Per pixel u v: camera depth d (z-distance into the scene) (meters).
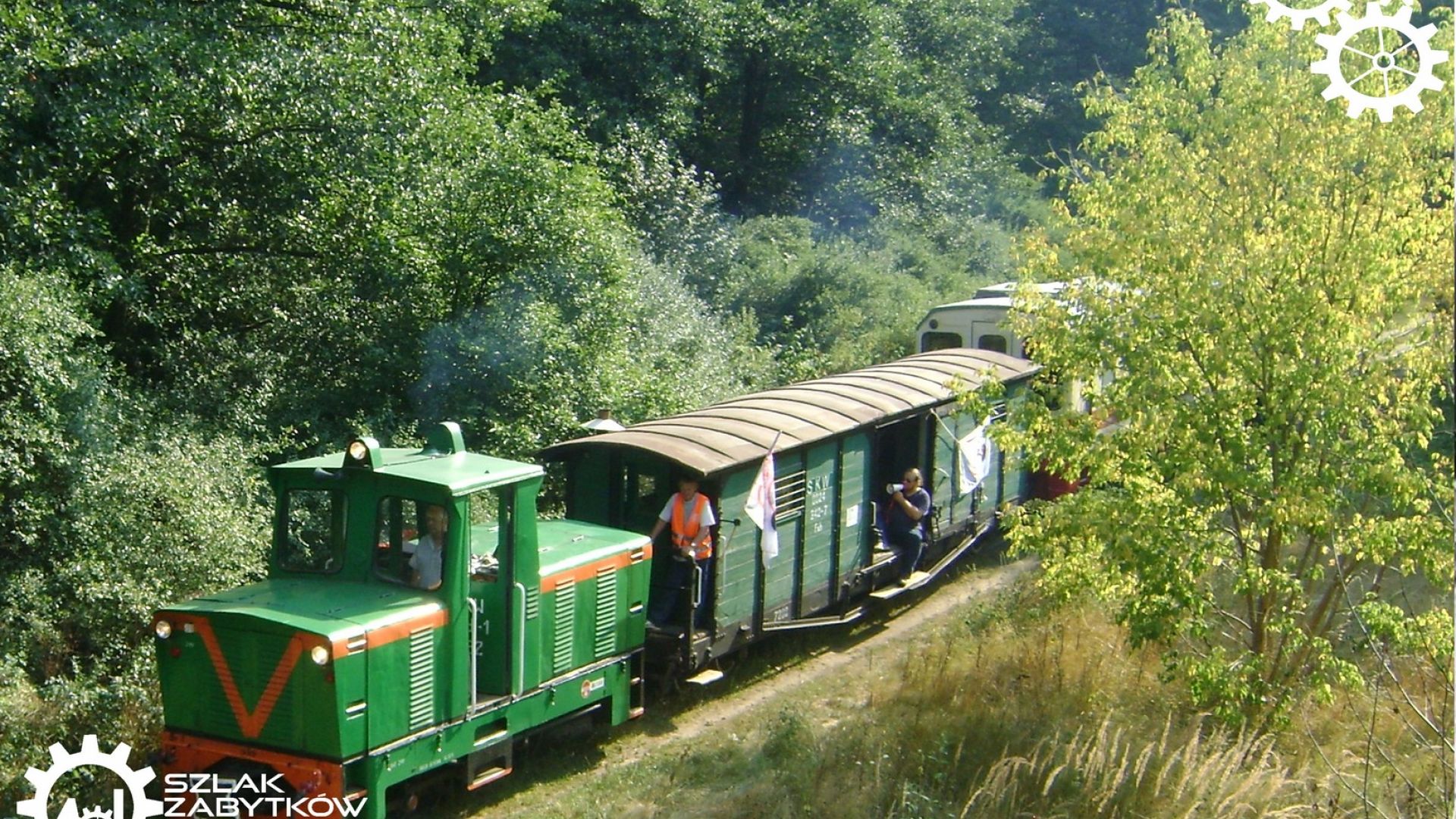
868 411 14.76
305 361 15.82
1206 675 10.50
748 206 31.22
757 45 29.83
